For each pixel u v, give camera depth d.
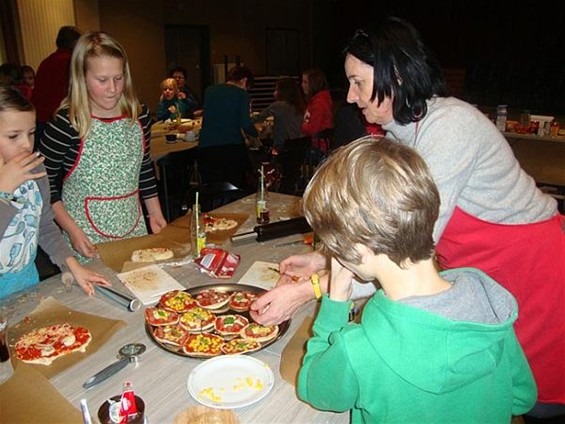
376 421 0.85
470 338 0.77
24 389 1.10
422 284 0.82
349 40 1.25
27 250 1.64
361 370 0.80
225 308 1.51
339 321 0.97
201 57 10.25
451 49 12.48
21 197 1.59
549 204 1.39
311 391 0.91
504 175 1.27
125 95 2.07
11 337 1.33
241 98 4.58
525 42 11.50
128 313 1.47
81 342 1.29
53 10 7.62
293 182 4.42
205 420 1.00
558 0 10.87
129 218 2.22
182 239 2.03
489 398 0.88
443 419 0.83
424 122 1.22
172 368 1.21
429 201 0.77
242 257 1.88
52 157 2.01
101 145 2.06
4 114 1.41
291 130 5.38
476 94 12.07
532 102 11.49
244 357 1.22
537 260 1.32
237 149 4.71
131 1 8.60
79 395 1.11
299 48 12.17
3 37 7.18
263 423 1.02
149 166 2.36
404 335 0.77
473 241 1.34
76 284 1.64
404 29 1.19
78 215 2.14
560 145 6.33
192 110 6.38
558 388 1.38
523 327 1.36
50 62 4.29
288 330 1.37
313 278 1.28
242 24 10.63
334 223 0.79
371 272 0.85
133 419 0.99
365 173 0.77
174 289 1.61
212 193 2.96
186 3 9.46
